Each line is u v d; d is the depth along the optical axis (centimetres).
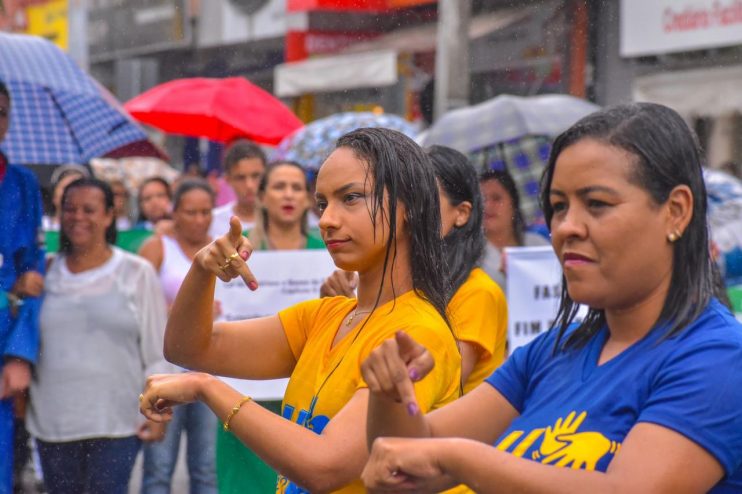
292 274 639
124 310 657
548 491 219
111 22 2709
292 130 1214
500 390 272
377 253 318
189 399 300
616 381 242
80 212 656
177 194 753
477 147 909
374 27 2095
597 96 1741
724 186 1072
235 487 601
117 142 886
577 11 1741
